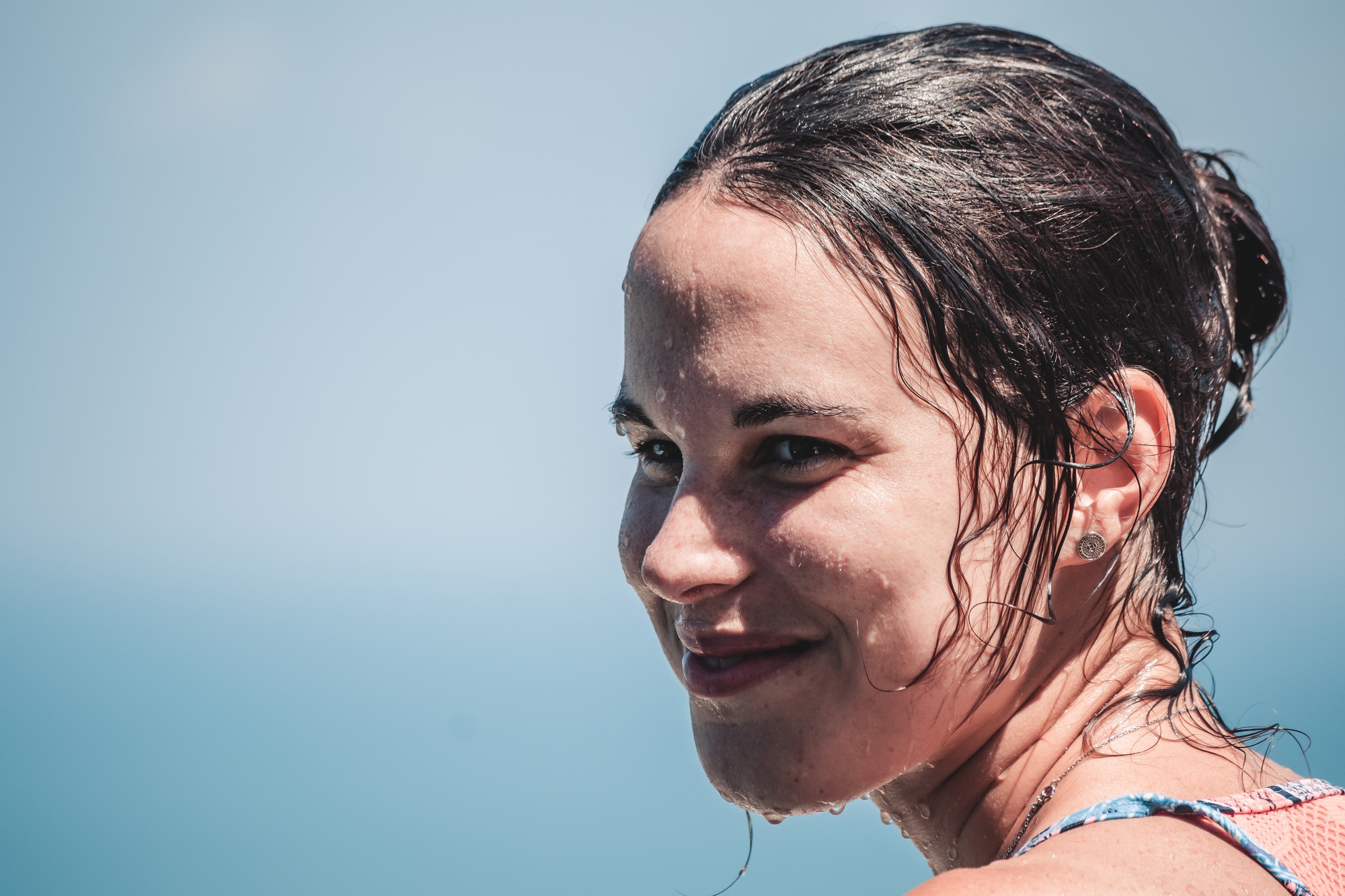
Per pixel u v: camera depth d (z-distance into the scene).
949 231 1.79
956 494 1.76
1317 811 1.60
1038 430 1.78
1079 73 2.03
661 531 1.87
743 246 1.81
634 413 2.05
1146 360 1.91
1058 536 1.80
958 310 1.76
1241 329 2.48
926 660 1.76
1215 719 1.92
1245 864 1.47
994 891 1.32
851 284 1.76
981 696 1.83
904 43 2.04
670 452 2.08
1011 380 1.77
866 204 1.79
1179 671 1.93
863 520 1.74
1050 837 1.57
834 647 1.82
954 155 1.84
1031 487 1.79
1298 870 1.51
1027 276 1.81
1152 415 1.85
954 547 1.76
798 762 1.85
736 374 1.78
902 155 1.83
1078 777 1.75
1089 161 1.91
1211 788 1.65
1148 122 2.06
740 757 1.90
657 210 2.05
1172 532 2.01
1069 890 1.33
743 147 1.94
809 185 1.81
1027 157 1.87
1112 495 1.82
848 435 1.75
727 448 1.83
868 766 1.84
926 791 2.03
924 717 1.81
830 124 1.87
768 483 1.83
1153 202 1.96
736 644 1.86
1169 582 2.02
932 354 1.75
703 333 1.82
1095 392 1.84
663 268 1.90
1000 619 1.80
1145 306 1.92
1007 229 1.81
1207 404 2.13
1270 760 1.82
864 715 1.81
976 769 1.92
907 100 1.89
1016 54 2.02
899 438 1.75
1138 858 1.43
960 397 1.76
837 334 1.75
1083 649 1.90
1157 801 1.54
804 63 2.08
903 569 1.74
